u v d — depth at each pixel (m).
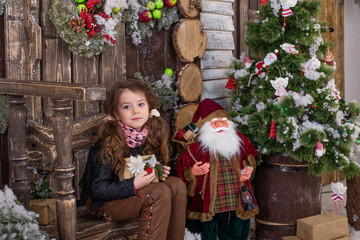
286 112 2.92
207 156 2.87
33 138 2.63
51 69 2.70
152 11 3.15
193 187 2.86
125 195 2.37
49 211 2.39
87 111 2.91
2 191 2.29
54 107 2.05
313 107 2.98
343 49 5.06
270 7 3.11
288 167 3.07
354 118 3.13
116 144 2.44
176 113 3.42
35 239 1.98
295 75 3.04
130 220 2.58
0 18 2.51
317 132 2.84
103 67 2.96
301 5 3.06
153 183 2.41
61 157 2.07
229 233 2.91
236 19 4.05
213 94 3.83
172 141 3.40
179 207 2.51
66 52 2.77
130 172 2.45
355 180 3.31
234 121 3.23
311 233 2.91
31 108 2.63
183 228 2.54
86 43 2.68
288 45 2.99
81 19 2.61
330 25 4.82
